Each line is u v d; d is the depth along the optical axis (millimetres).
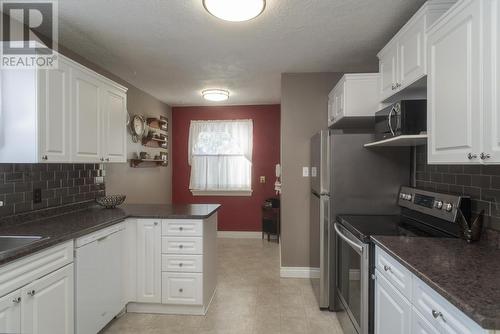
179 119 5113
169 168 5012
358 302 1812
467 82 1227
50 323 1590
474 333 873
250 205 5023
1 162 1771
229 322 2320
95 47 2523
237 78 3461
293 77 3273
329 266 2428
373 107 2467
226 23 2094
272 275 3324
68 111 2012
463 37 1250
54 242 1599
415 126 1714
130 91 3686
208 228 2574
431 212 1840
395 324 1391
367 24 2119
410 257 1316
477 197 1654
